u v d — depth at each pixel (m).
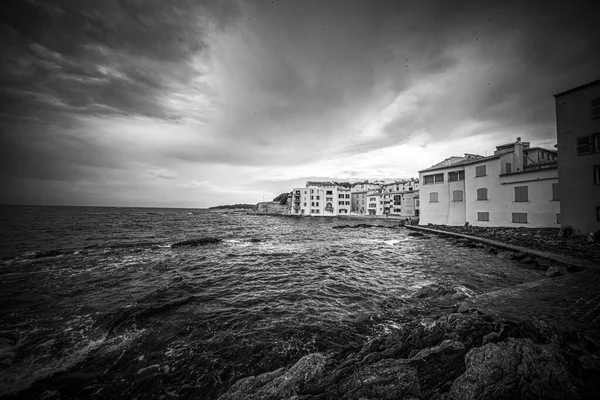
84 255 24.20
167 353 7.59
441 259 19.88
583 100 19.55
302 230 51.62
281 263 20.52
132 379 6.47
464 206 37.00
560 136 20.80
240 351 7.62
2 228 45.16
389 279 15.33
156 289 13.76
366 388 4.51
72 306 11.47
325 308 10.99
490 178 32.53
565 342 5.22
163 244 31.17
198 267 19.30
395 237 36.66
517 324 6.11
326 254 24.38
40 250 25.88
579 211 19.61
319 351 7.57
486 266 16.86
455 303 10.86
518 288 9.40
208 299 12.22
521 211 28.84
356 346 7.34
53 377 6.56
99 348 7.93
